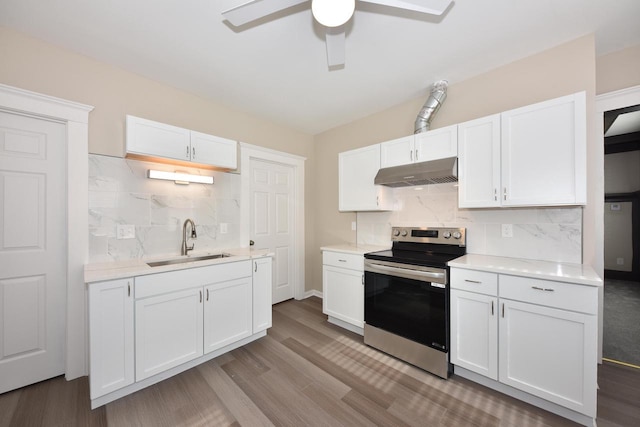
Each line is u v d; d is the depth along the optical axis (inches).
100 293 63.4
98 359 62.8
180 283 77.0
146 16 64.4
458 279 74.0
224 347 89.3
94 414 61.4
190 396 68.0
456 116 96.1
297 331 106.6
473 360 71.4
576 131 64.5
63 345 77.1
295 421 59.9
